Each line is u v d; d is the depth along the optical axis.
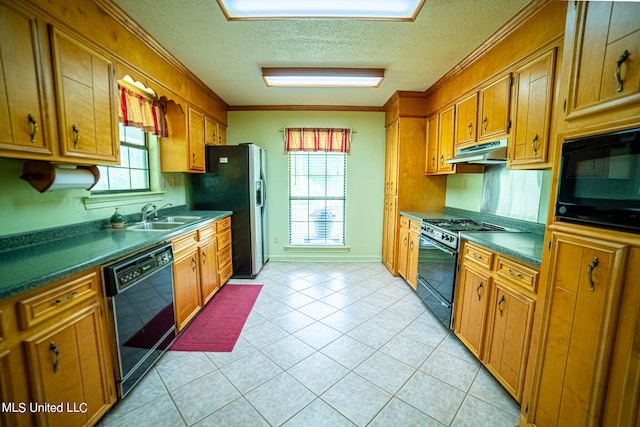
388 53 2.26
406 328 2.29
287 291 3.05
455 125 2.59
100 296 1.32
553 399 1.14
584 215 1.03
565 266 1.10
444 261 2.25
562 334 1.11
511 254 1.48
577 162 1.06
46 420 1.04
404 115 3.26
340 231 4.20
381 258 4.20
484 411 1.45
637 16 0.84
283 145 3.98
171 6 1.62
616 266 0.90
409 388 1.62
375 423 1.37
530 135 1.67
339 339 2.12
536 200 2.00
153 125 2.44
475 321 1.82
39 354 1.02
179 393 1.56
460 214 2.98
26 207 1.50
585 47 1.02
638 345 0.85
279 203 4.10
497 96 1.98
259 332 2.22
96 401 1.29
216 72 2.66
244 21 1.79
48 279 1.04
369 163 4.04
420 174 3.36
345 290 3.08
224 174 3.31
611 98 0.93
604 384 0.95
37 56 1.20
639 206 0.85
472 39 2.01
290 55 2.30
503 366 1.54
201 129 3.04
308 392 1.58
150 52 2.04
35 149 1.21
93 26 1.50
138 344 1.59
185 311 2.18
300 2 1.59
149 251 1.69
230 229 3.33
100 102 1.57
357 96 3.43
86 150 1.48
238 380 1.67
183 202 3.26
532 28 1.64
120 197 2.24
